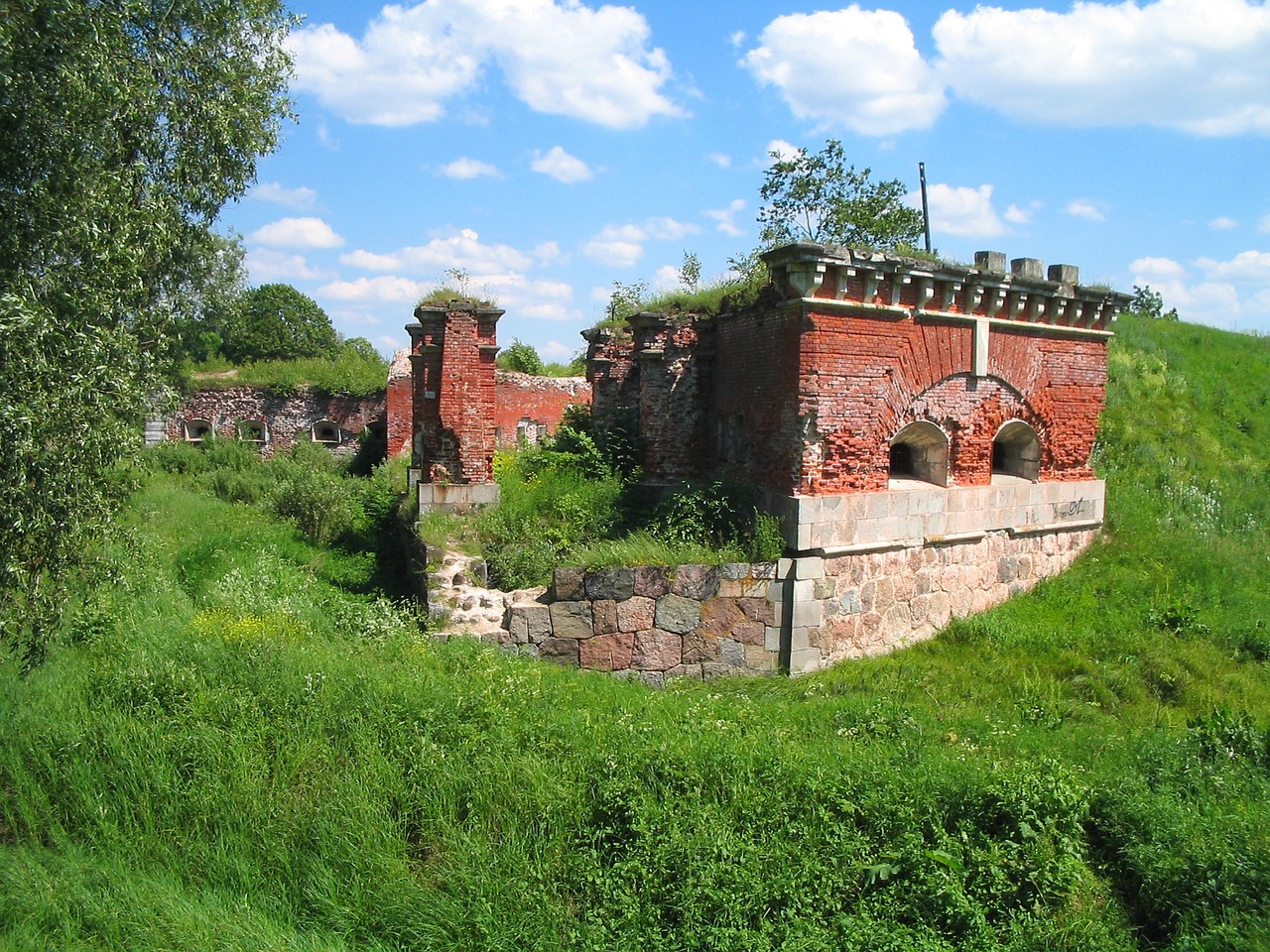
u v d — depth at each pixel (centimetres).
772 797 672
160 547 1534
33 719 784
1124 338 2172
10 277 655
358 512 2014
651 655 1098
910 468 1329
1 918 594
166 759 732
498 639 1062
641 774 697
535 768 702
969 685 1088
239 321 3356
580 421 1739
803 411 1116
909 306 1184
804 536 1120
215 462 3070
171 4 877
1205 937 561
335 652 928
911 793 680
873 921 586
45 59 657
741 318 1315
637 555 1104
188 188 916
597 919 591
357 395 3584
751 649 1131
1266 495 1745
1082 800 692
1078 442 1434
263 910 625
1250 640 1241
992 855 629
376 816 670
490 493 1518
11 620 753
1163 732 884
